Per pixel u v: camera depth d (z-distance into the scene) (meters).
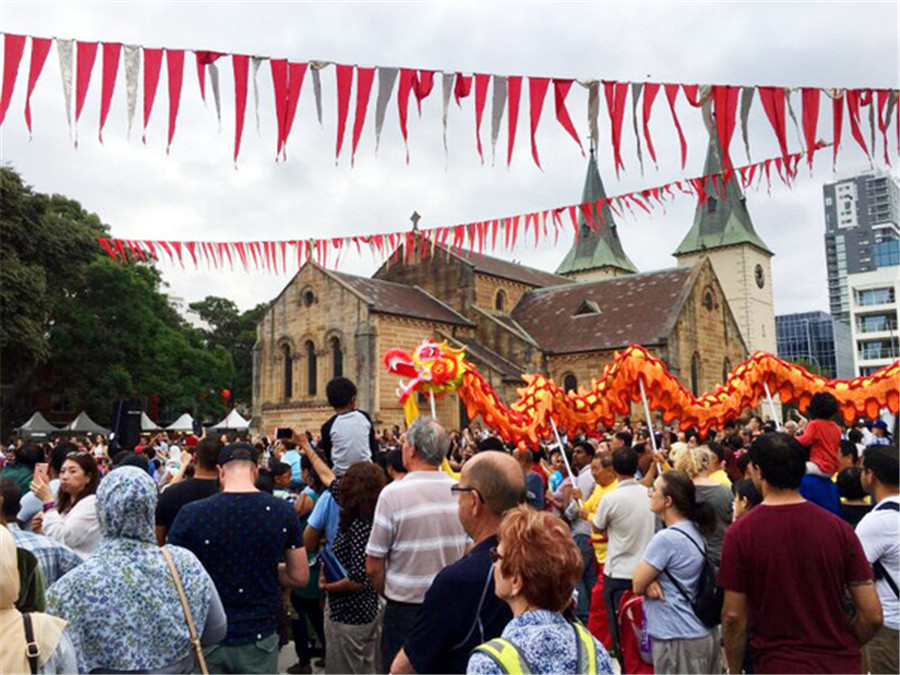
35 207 38.59
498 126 6.26
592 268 71.94
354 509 5.85
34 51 5.52
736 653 4.23
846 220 125.94
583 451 10.94
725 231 68.25
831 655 3.90
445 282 48.69
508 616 3.36
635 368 13.22
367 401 39.97
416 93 6.23
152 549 3.80
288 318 44.97
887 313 88.38
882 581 4.93
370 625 5.86
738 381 14.14
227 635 4.52
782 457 4.18
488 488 3.62
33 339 35.88
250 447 5.10
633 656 6.20
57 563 4.82
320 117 6.07
